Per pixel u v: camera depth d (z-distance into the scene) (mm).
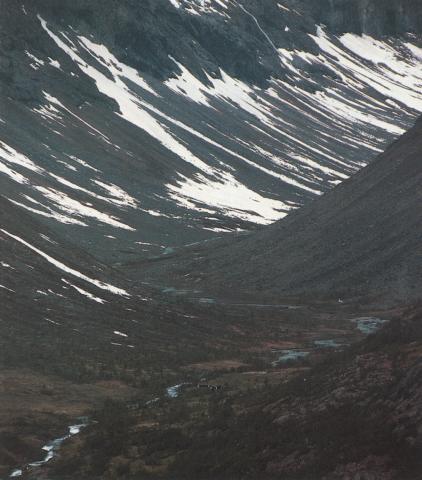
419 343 124938
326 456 103375
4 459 132750
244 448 115562
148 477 116625
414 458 97188
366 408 111375
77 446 136125
